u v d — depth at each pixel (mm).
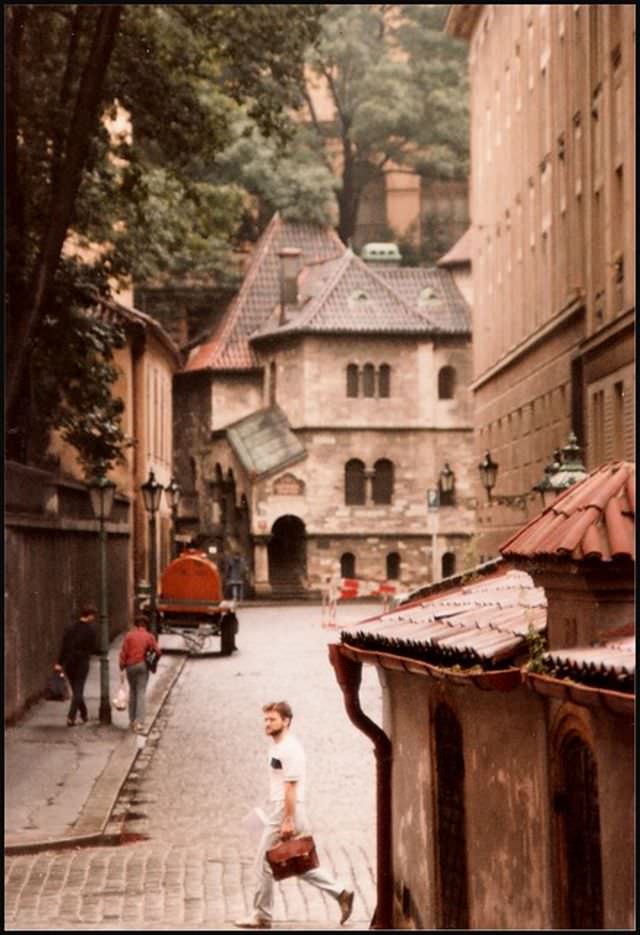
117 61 41750
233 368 110062
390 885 16438
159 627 55250
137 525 74250
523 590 13562
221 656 54906
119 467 73312
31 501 39375
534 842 11344
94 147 42844
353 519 105000
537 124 64438
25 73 41812
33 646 39344
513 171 70375
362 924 17828
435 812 14375
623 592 10445
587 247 54031
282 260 110375
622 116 48938
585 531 10500
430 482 106188
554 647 11094
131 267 48000
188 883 20375
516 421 68812
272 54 41781
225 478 109438
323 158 137375
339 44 135500
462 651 11711
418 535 105625
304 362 105750
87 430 47844
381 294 107875
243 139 127188
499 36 73688
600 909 10133
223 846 23141
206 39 41531
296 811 17719
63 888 20078
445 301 111375
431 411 106312
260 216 130625
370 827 24625
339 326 105812
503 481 72375
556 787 10836
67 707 39188
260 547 103125
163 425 88562
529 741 11398
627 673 8898
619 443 49000
